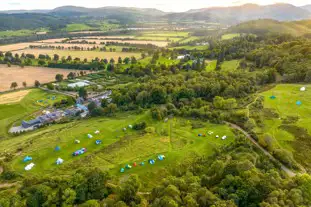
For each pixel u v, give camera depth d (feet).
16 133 398.62
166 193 183.01
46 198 194.70
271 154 275.59
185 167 264.93
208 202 171.53
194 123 368.68
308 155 269.64
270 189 178.70
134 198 194.59
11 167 275.59
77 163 283.18
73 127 384.47
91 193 199.93
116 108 438.81
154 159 285.64
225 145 300.40
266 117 351.87
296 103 383.65
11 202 188.85
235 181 192.24
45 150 310.65
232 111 383.86
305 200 166.71
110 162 284.00
